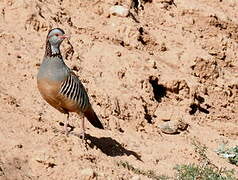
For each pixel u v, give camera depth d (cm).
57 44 1230
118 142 1463
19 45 1597
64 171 1202
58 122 1398
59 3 1862
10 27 1647
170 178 1373
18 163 1187
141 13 2052
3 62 1517
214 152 1625
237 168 1560
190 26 2144
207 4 2336
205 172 1399
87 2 1911
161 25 2075
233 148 1627
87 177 1202
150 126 1625
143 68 1770
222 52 2127
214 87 1947
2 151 1198
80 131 1398
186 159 1509
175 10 2162
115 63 1736
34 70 1544
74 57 1684
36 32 1678
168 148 1543
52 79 1224
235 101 1973
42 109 1423
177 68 1920
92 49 1755
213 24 2186
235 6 2409
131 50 1853
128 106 1616
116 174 1271
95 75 1658
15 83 1475
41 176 1182
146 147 1512
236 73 2102
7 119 1315
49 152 1234
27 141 1261
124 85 1675
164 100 1769
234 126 1820
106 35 1834
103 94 1586
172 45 2003
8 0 1705
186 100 1791
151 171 1381
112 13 1911
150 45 1934
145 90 1709
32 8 1708
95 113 1431
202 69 1942
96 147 1341
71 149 1266
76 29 1805
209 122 1819
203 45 2102
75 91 1248
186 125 1694
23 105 1405
